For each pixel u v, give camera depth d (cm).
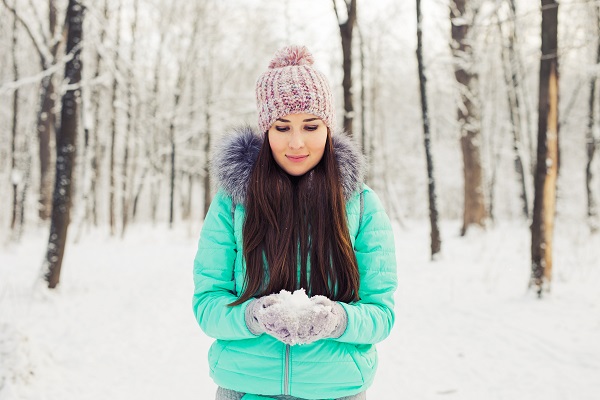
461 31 1487
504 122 2183
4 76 2016
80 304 671
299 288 158
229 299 154
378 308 156
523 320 561
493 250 1127
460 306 645
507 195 2931
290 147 158
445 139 2744
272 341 152
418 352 492
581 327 521
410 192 3078
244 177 163
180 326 584
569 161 2606
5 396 342
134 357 469
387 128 3045
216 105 2364
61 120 750
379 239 166
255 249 157
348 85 999
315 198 159
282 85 158
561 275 742
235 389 155
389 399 388
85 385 389
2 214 2116
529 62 1631
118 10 1723
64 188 743
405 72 2627
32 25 1007
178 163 2567
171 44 2261
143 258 1196
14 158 1644
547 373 418
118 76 1023
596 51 1659
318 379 150
